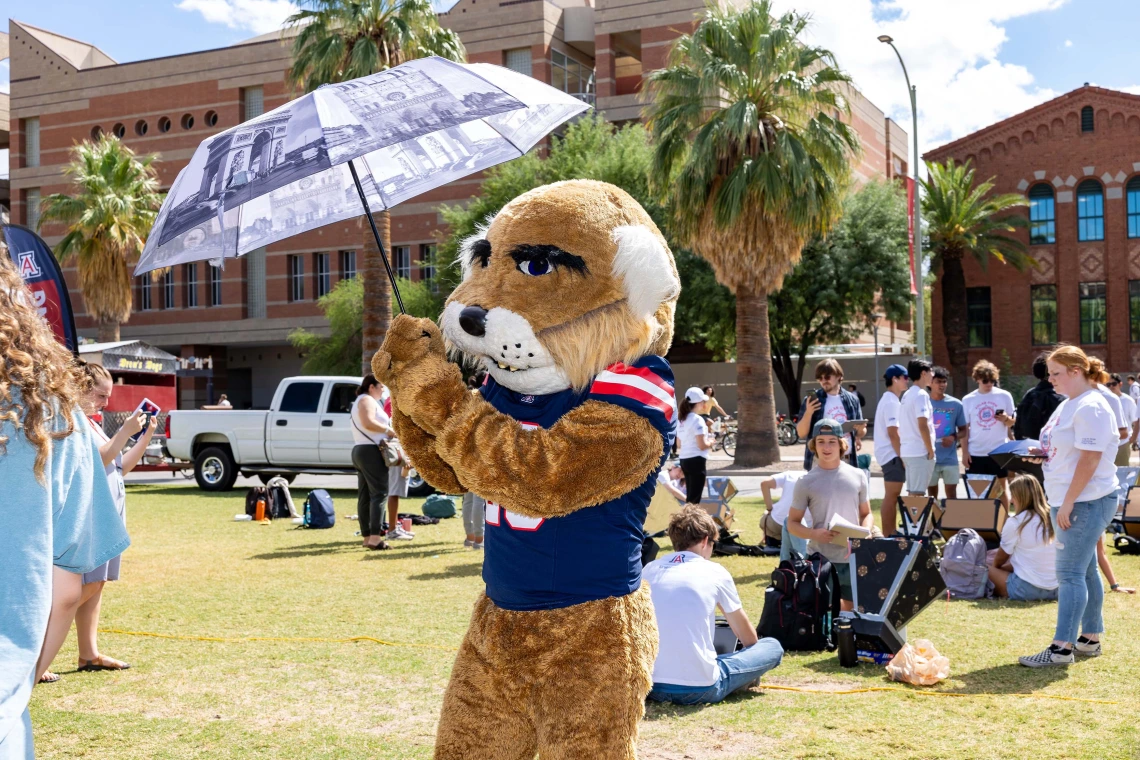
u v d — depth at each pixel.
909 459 8.87
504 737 2.44
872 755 3.81
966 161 36.84
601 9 38.66
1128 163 34.69
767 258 18.31
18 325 1.69
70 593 1.76
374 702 4.61
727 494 9.42
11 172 46.50
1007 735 4.03
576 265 2.48
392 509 10.21
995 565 7.20
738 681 4.61
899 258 29.92
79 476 1.73
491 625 2.44
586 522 2.39
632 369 2.46
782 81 17.45
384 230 20.42
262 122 2.41
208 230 2.80
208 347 45.69
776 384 38.66
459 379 2.38
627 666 2.36
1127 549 8.99
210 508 13.75
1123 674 4.95
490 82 2.50
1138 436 11.07
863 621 5.17
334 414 15.70
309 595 7.22
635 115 38.00
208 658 5.41
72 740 4.08
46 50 46.09
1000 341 36.47
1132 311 34.75
